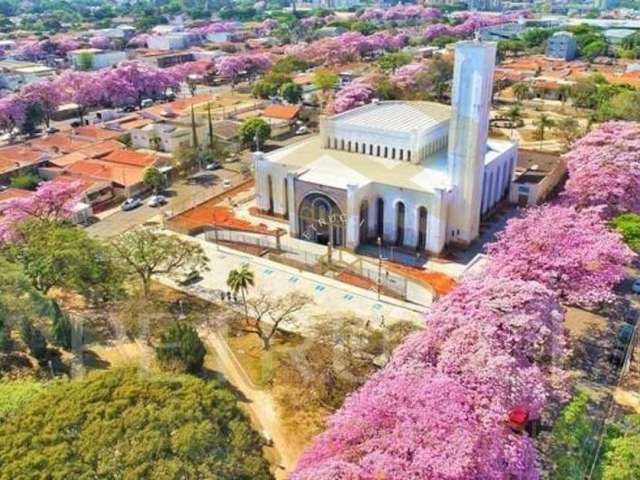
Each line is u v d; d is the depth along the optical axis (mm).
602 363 56281
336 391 53406
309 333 61156
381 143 91938
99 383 39000
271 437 49219
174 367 54375
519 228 64938
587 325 62344
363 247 85812
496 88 193000
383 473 32281
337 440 35906
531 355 44312
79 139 136125
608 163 83562
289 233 90375
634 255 61406
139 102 188500
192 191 111938
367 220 86125
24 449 33250
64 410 36188
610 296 55781
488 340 43000
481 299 48125
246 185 114125
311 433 49469
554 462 41375
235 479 34094
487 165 90375
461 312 47344
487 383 39188
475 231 85625
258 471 35406
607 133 95875
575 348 58031
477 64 74062
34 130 156500
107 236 90875
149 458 32844
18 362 57938
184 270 76750
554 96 180250
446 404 36250
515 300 47281
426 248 83250
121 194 108312
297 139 144750
